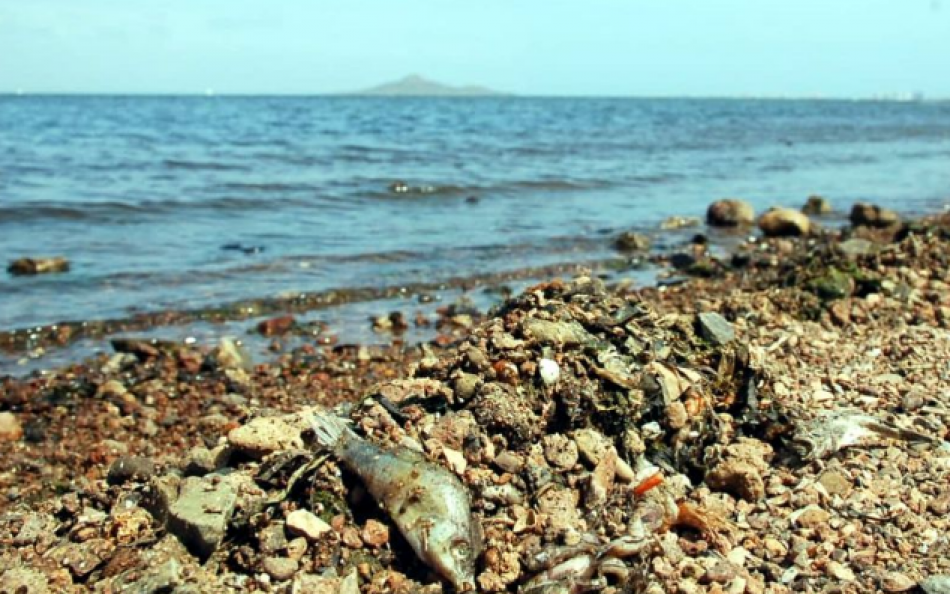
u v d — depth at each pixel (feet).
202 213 67.82
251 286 47.52
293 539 16.62
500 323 21.25
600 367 20.35
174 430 29.89
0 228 59.36
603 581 15.92
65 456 27.91
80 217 63.87
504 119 249.96
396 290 47.57
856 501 19.33
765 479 20.22
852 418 22.24
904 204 84.99
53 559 17.03
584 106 479.00
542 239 62.49
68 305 42.96
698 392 21.07
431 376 20.81
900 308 35.17
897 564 17.12
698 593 16.05
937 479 20.26
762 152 151.43
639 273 52.80
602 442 19.12
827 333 32.60
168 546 16.79
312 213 70.18
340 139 144.97
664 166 118.52
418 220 68.85
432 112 309.42
